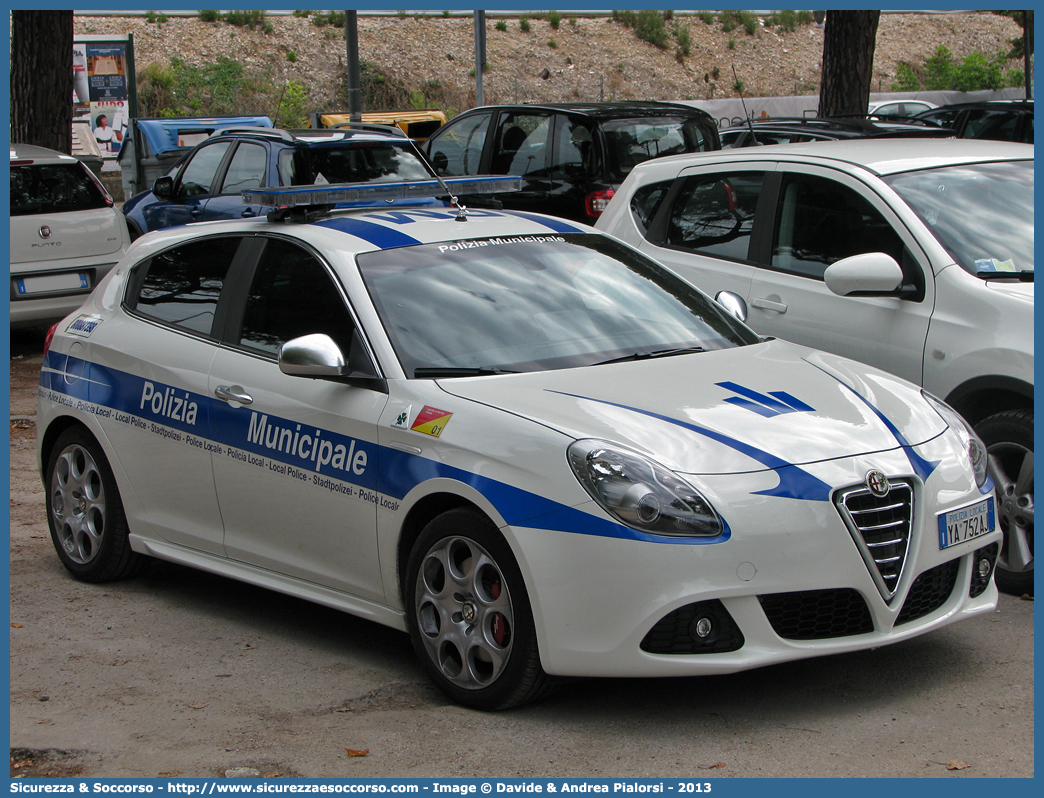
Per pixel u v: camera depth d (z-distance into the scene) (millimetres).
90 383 5637
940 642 4590
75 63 28312
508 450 3947
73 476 5766
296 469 4652
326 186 5297
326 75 41281
